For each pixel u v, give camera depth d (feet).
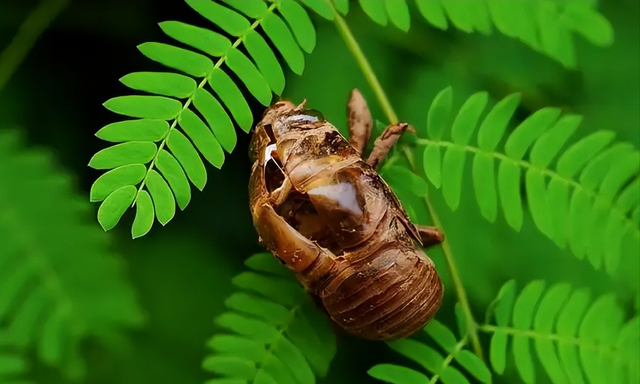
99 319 0.82
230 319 0.80
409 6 0.86
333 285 0.78
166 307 0.89
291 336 0.80
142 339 0.88
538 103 0.90
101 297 0.82
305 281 0.79
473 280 0.86
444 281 0.85
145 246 0.90
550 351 0.81
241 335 0.80
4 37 0.88
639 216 0.82
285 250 0.78
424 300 0.79
